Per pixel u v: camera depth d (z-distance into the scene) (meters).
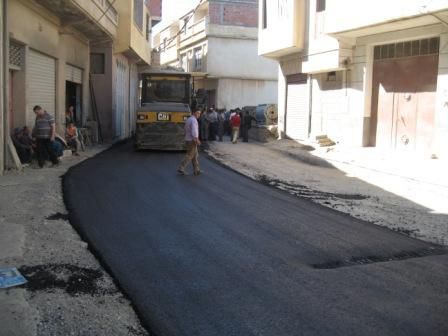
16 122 15.32
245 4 39.91
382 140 18.28
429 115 16.30
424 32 15.86
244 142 26.83
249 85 40.41
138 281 5.98
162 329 4.78
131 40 26.97
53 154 15.09
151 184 12.47
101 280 6.02
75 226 8.25
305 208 10.21
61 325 4.84
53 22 18.12
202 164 16.92
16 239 7.30
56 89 19.06
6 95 13.27
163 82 23.23
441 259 6.98
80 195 10.71
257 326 4.84
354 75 19.09
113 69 26.25
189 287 5.82
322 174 15.16
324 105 21.38
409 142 17.11
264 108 28.95
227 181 13.45
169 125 20.56
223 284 5.93
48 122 14.74
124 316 5.09
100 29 21.94
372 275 6.28
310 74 22.47
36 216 8.73
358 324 4.89
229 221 8.94
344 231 8.41
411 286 5.91
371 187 12.88
